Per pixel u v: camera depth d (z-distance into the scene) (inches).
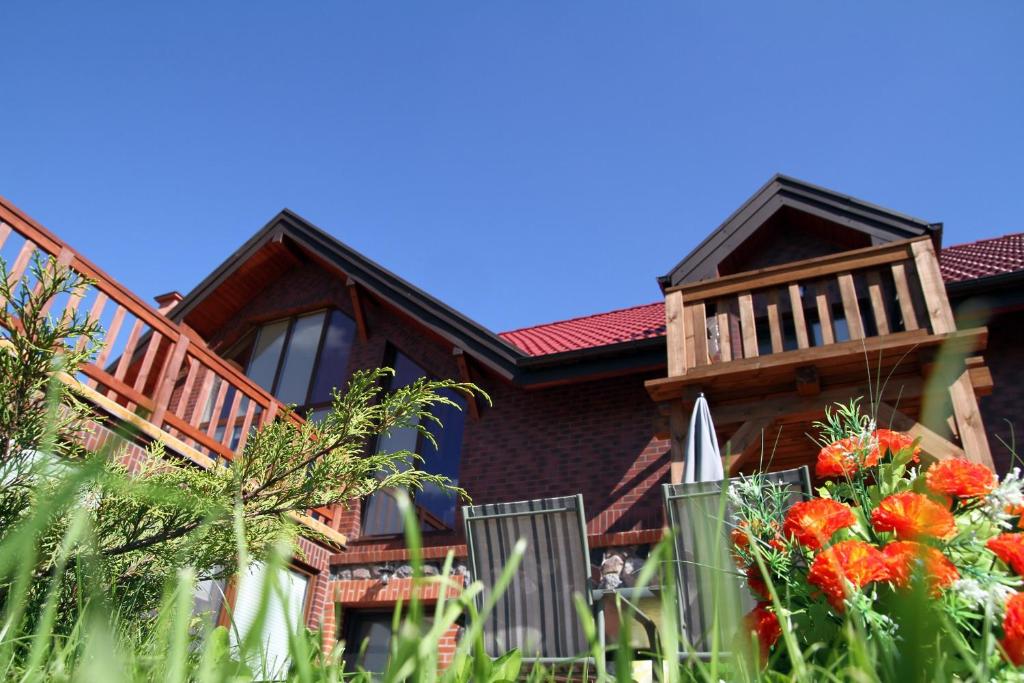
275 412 317.4
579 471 341.4
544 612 136.3
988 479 67.1
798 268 263.0
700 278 344.2
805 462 300.0
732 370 246.8
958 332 222.2
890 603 55.0
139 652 44.8
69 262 239.9
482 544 144.8
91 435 220.4
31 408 121.1
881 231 334.0
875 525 63.6
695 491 114.0
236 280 483.5
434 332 397.7
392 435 390.3
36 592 78.7
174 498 27.2
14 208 227.6
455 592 313.1
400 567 333.7
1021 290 292.4
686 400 253.9
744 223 353.7
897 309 328.5
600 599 132.3
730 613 63.6
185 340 280.5
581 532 138.0
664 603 23.6
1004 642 49.7
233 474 153.9
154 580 117.3
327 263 456.8
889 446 77.7
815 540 62.3
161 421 263.9
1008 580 57.4
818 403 244.4
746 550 68.7
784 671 58.4
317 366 447.2
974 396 218.4
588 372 349.1
